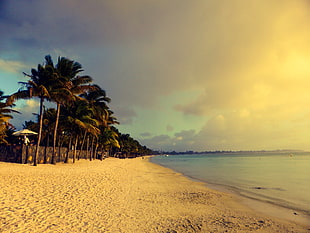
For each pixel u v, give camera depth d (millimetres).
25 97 23734
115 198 11766
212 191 16906
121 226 7652
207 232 7672
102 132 57344
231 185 20781
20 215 7676
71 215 8289
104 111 42312
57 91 25000
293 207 12188
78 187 13414
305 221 9523
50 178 15430
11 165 21172
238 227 8391
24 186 12000
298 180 25203
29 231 6500
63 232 6676
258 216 10203
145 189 15711
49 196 10562
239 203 12961
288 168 46688
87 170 23953
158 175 29672
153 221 8477
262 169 44125
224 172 37062
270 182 23203
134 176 24141
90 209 9281
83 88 29578
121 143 101250
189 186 19328
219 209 11227
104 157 66500
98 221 7953
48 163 28125
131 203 11062
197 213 10141
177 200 12781
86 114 34281
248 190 17938
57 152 31500
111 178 19234
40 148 26594
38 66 25000
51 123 34812
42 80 25062
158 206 10914
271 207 12148
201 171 39500
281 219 9789
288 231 8195
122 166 39375
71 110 33562
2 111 29484
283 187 19672
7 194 10039
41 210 8445
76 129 34719
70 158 39750
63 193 11492
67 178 16219
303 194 16250
